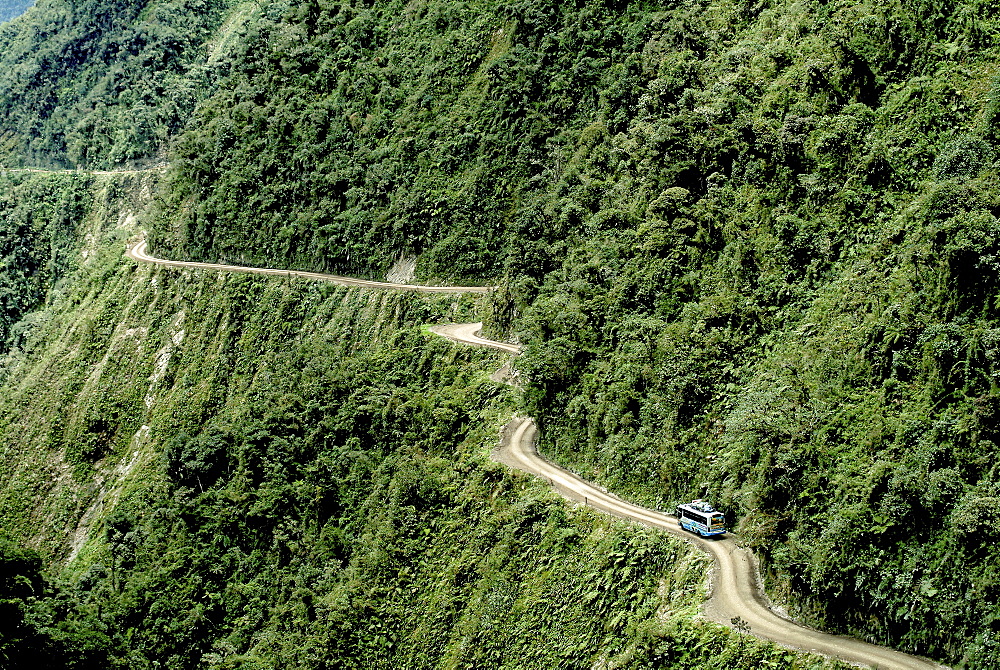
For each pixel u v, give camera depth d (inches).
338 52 4963.1
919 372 1918.1
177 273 4670.3
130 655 2716.5
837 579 1731.1
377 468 2979.8
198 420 4133.9
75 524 4237.2
